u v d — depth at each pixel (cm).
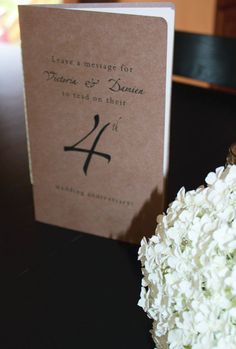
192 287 27
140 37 38
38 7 40
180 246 29
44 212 49
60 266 43
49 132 45
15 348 35
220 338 25
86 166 45
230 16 157
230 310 25
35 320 37
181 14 156
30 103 45
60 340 36
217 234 27
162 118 40
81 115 43
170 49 38
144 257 32
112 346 35
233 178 30
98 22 39
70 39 40
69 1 140
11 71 88
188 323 26
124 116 41
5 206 51
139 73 39
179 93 76
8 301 39
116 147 43
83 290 40
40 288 41
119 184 44
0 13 130
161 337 30
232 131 65
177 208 31
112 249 46
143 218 45
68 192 47
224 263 26
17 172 57
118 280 42
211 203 29
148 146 42
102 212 46
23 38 42
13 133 66
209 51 80
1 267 43
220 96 75
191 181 53
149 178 43
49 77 43
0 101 76
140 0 145
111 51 39
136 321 37
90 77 41
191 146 61
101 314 38
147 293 31
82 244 46
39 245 46
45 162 47
